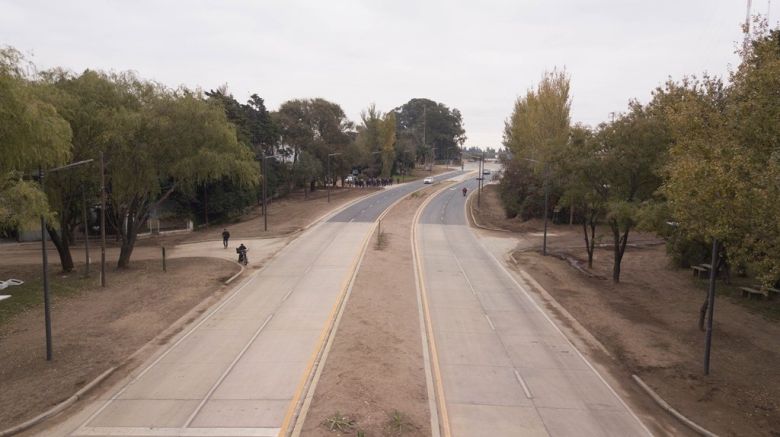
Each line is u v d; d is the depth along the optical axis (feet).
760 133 56.34
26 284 101.86
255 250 142.61
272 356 63.93
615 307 93.30
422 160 560.61
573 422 50.14
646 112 107.86
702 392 58.29
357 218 204.03
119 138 103.86
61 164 94.43
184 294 94.07
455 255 138.31
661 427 50.49
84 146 105.50
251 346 67.56
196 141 118.01
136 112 111.24
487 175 467.11
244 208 234.58
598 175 111.04
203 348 67.15
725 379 62.08
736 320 86.28
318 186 335.88
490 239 168.25
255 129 257.14
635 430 49.32
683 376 62.64
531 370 62.80
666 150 99.40
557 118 214.69
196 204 218.18
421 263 125.80
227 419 48.11
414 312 84.58
